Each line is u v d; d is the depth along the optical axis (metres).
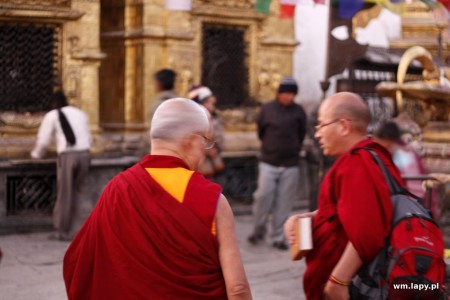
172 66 11.55
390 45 13.35
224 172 12.06
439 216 8.57
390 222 3.83
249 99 12.48
